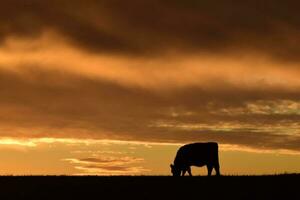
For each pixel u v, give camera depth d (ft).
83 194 258.57
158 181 280.10
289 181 273.33
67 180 289.33
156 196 252.42
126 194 256.93
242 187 263.90
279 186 264.93
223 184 270.05
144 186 270.05
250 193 254.47
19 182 284.61
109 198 251.19
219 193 255.09
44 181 287.28
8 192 263.08
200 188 264.72
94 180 287.07
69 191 263.90
